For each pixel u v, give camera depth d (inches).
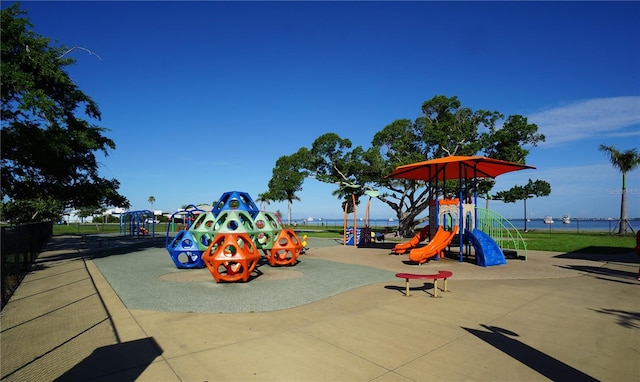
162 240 1261.1
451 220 761.6
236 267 473.7
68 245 1028.5
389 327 240.8
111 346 208.8
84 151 729.0
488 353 195.9
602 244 930.7
